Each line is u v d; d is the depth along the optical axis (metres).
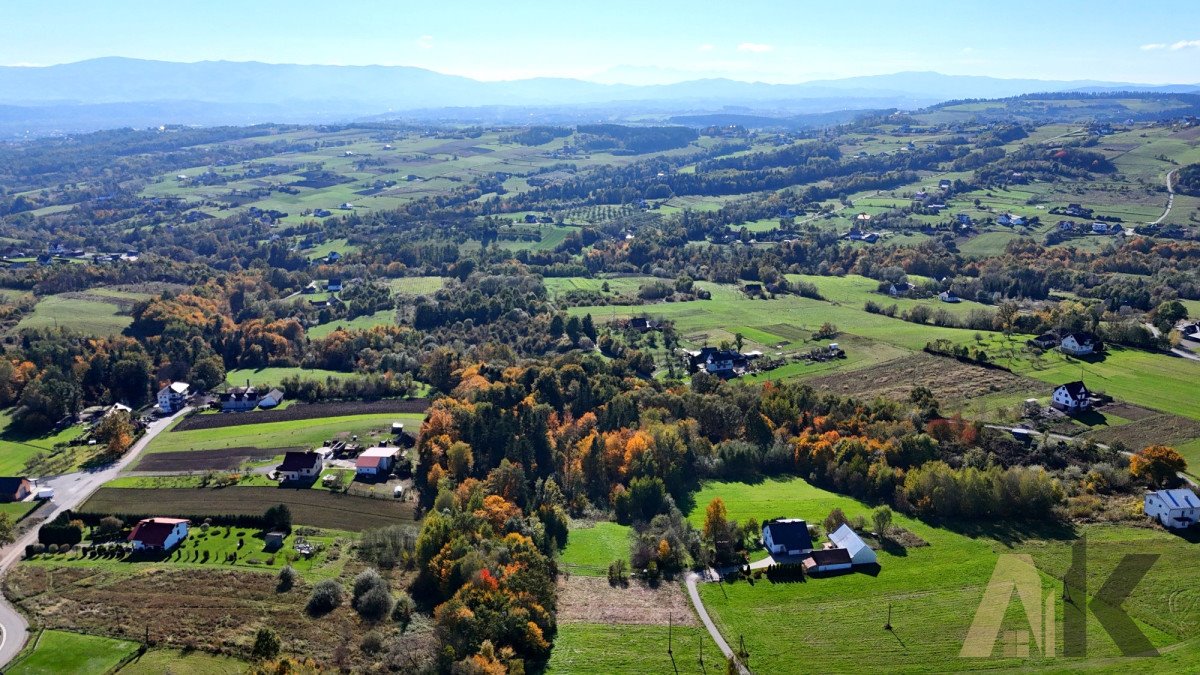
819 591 92.25
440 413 137.88
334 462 131.62
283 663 74.56
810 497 119.56
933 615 85.94
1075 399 139.75
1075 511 108.81
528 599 85.56
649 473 121.38
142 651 80.25
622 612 88.88
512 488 117.00
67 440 142.50
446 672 77.06
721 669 78.50
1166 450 115.94
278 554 102.19
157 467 130.75
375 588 89.69
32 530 109.69
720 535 103.56
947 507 110.81
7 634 83.88
